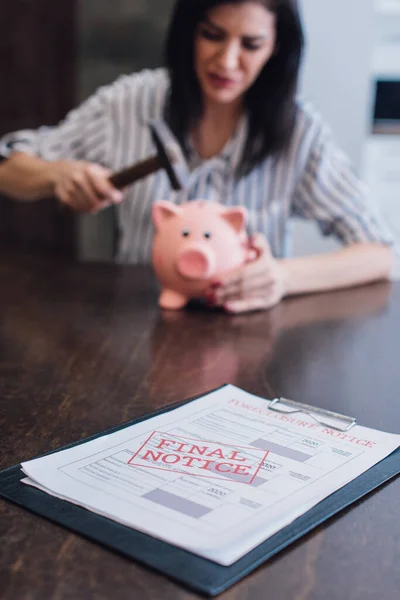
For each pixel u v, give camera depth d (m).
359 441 0.72
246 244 1.22
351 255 1.42
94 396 0.85
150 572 0.51
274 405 0.81
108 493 0.60
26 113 2.70
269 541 0.54
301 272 1.33
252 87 1.50
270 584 0.50
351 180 1.60
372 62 2.49
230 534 0.54
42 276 1.42
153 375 0.92
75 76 2.62
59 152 1.70
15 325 1.12
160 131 1.20
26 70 2.66
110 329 1.11
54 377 0.91
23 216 2.84
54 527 0.56
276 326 1.15
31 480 0.63
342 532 0.57
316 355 1.02
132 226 1.71
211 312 1.22
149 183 1.62
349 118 2.48
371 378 0.93
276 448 0.69
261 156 1.56
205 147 1.60
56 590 0.50
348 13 2.39
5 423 0.76
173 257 1.17
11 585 0.50
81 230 2.61
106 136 1.70
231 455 0.67
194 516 0.57
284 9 1.36
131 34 2.50
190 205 1.21
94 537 0.54
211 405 0.80
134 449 0.68
